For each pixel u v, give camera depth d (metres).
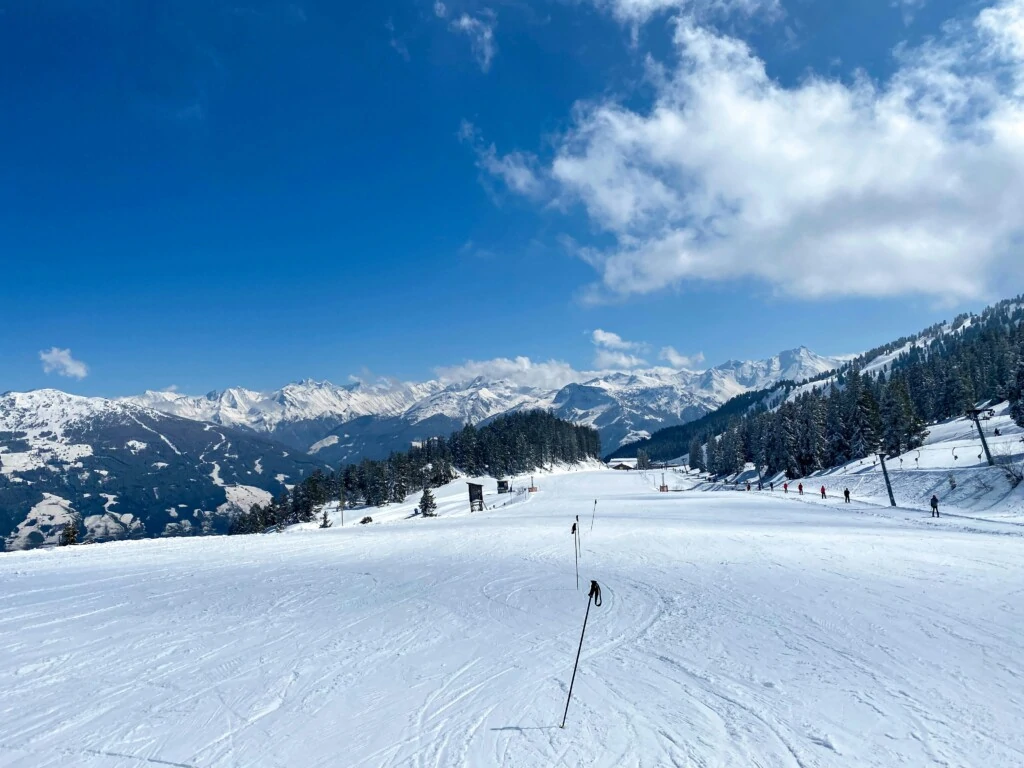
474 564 20.80
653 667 9.26
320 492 118.75
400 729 7.36
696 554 21.41
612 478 145.12
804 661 9.23
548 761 6.34
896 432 81.75
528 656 10.09
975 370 127.50
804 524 34.53
